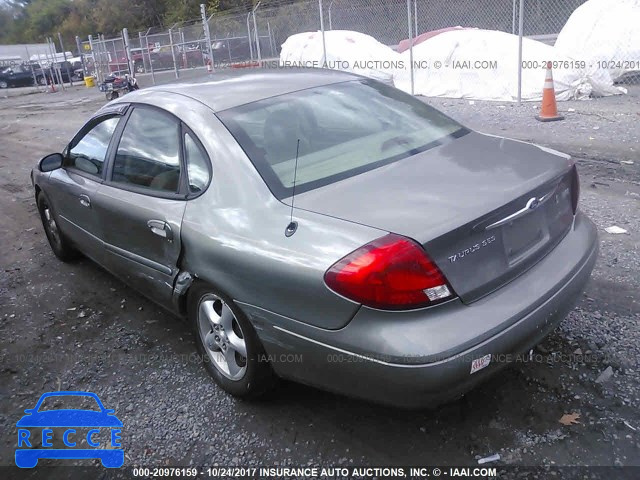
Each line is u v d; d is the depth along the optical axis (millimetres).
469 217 2404
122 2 52719
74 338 4039
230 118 3197
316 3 18953
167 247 3273
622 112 9203
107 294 4680
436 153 3080
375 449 2730
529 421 2795
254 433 2912
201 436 2934
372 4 18062
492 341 2371
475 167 2881
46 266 5391
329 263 2396
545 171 2852
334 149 3090
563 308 2742
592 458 2543
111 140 3994
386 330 2307
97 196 3922
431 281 2307
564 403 2885
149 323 4156
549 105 9133
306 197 2732
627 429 2682
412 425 2852
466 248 2416
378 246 2320
